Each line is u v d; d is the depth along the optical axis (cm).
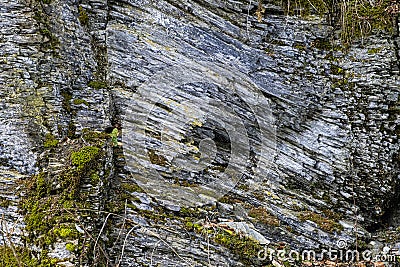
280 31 434
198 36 425
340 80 435
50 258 315
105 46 413
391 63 425
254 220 399
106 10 411
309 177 436
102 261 342
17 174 344
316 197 436
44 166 344
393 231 436
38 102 355
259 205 413
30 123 348
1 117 344
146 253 367
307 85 436
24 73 350
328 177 436
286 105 438
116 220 372
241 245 376
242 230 387
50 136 355
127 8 421
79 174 343
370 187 435
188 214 391
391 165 432
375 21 424
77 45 387
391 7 418
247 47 431
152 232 368
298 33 434
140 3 421
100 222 353
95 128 383
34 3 354
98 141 372
